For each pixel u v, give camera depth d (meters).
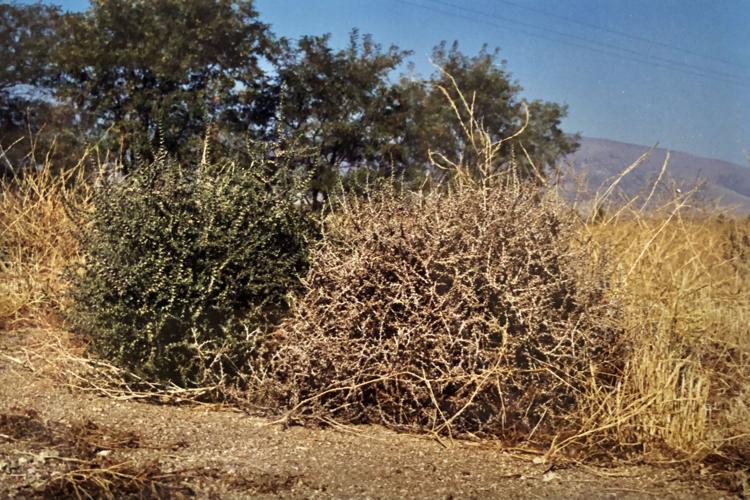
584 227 6.23
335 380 5.48
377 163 21.00
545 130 23.80
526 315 5.23
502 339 5.20
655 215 7.28
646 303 6.40
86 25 21.48
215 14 21.47
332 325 5.53
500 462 4.86
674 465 4.89
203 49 21.12
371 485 4.41
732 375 6.29
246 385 5.82
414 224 5.55
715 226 9.54
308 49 21.53
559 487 4.49
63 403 5.56
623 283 5.89
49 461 4.51
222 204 5.93
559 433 5.06
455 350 5.31
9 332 7.22
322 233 6.01
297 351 5.48
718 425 5.21
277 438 5.11
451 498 4.27
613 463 4.90
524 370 5.13
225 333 5.71
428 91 22.42
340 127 20.55
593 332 5.42
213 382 5.77
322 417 5.45
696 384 5.57
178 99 20.08
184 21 21.27
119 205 5.94
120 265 5.80
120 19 21.25
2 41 23.09
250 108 21.08
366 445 5.06
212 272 5.77
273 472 4.53
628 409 5.17
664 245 7.67
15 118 22.39
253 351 5.80
